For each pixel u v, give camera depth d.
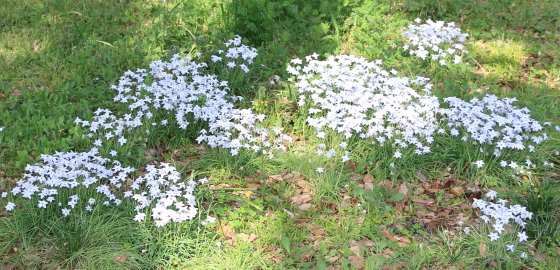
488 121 4.13
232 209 3.80
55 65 4.66
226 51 4.73
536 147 4.14
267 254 3.56
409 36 4.88
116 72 4.65
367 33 5.10
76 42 4.94
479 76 4.76
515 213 3.65
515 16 5.44
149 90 4.32
